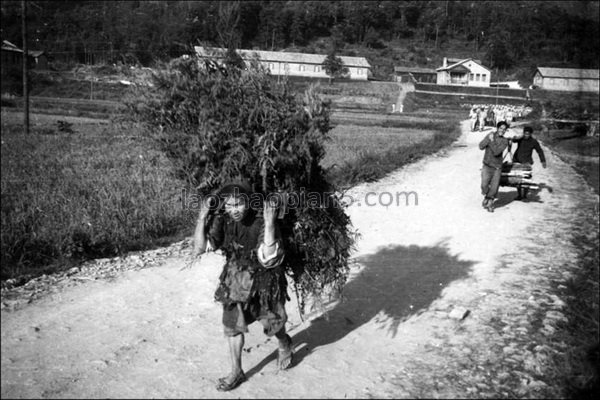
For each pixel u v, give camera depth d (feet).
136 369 13.76
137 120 13.80
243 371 13.64
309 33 406.21
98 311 17.56
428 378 13.57
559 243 26.53
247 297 12.64
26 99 78.74
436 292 19.83
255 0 304.91
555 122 103.09
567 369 13.85
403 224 30.94
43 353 14.47
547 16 249.14
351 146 70.49
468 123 148.25
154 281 20.68
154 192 32.45
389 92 252.83
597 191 42.75
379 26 421.59
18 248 22.66
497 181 33.96
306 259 13.96
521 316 17.31
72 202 29.37
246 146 13.14
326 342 15.70
